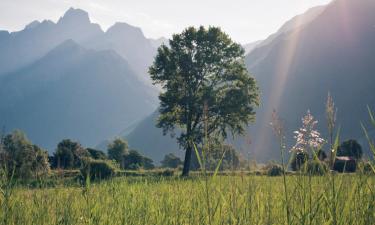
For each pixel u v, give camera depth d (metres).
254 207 3.88
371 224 2.84
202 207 4.18
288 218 3.04
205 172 3.33
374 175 3.02
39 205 4.48
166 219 4.24
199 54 64.38
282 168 3.15
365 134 3.06
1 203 4.13
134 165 97.69
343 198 3.00
